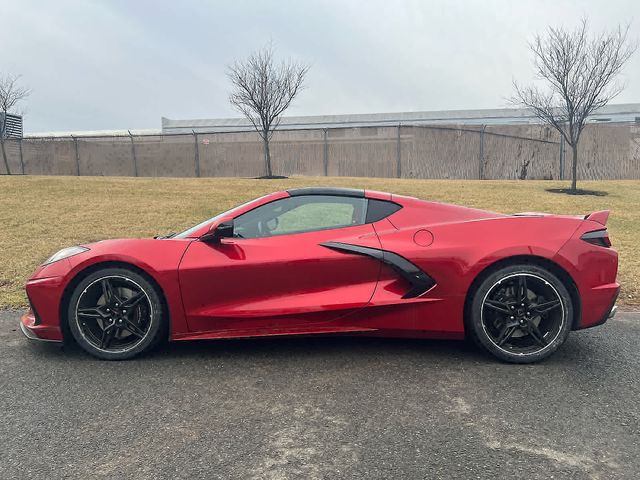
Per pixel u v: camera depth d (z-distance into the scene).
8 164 23.83
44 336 3.48
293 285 3.46
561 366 3.34
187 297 3.43
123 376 3.17
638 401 2.80
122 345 3.48
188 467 2.15
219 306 3.46
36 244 7.67
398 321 3.46
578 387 2.99
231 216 3.67
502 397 2.85
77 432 2.46
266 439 2.38
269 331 3.47
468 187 15.01
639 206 11.88
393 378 3.13
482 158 20.78
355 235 3.54
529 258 3.39
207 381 3.09
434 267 3.41
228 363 3.40
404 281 3.45
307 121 35.28
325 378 3.13
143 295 3.43
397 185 15.35
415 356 3.53
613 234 8.72
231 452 2.27
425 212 3.66
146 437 2.41
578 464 2.16
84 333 3.44
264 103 19.95
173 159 22.94
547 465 2.15
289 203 3.69
